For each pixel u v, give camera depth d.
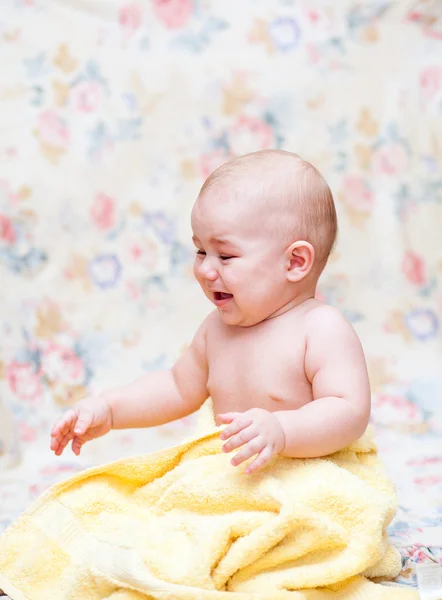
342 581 1.04
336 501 1.04
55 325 2.14
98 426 1.28
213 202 1.20
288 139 2.27
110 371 2.12
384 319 2.25
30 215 2.16
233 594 0.96
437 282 2.27
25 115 2.17
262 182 1.20
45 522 1.12
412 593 1.03
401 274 2.27
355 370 1.15
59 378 2.09
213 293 1.23
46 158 2.18
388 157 2.29
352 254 2.27
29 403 2.05
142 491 1.16
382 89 2.29
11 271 2.14
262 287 1.19
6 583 1.08
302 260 1.21
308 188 1.23
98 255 2.19
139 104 2.22
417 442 1.86
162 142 2.23
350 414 1.12
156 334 2.18
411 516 1.42
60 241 2.17
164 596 0.97
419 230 2.28
